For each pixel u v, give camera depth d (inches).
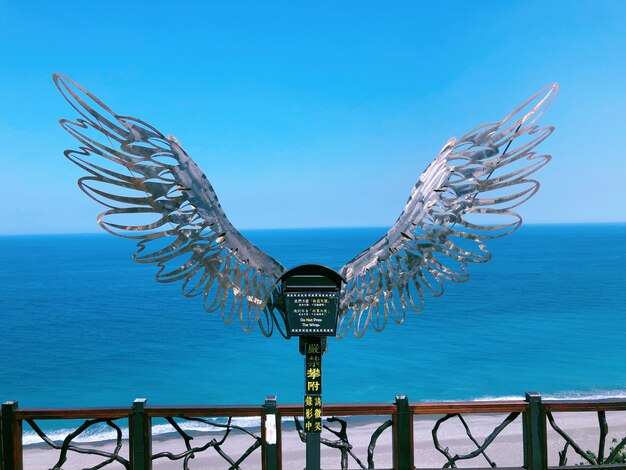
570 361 1507.1
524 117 223.5
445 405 217.5
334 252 7445.9
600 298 2770.7
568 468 220.8
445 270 225.0
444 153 228.2
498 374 1389.0
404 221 223.8
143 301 2957.7
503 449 729.0
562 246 7741.1
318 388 207.2
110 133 198.5
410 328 2036.2
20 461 213.2
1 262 6638.8
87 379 1402.6
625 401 224.5
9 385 1357.0
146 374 1445.6
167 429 898.7
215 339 1907.0
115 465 689.0
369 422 901.2
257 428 888.3
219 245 209.6
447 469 219.5
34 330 2130.9
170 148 207.5
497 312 2377.0
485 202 224.1
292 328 202.7
